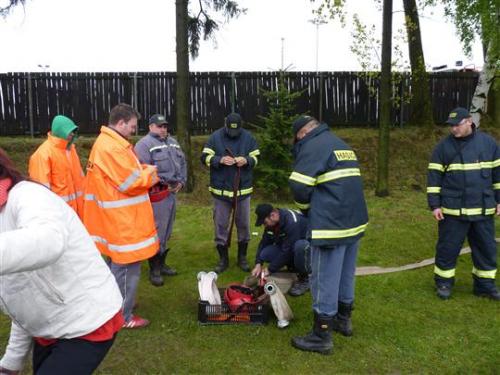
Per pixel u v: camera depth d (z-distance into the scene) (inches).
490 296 186.1
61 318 79.6
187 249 249.1
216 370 135.8
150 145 197.9
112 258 148.2
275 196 352.8
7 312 80.2
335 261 141.5
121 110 148.6
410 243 256.1
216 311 162.1
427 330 160.2
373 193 374.3
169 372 134.7
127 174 143.2
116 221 145.7
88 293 81.1
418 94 464.1
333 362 140.3
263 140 344.5
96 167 145.4
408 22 386.3
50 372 78.7
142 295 188.9
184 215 312.8
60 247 67.5
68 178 186.9
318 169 136.7
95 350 82.4
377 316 170.7
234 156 213.2
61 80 423.5
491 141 183.5
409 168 417.1
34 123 424.8
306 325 162.6
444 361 141.3
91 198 150.2
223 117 448.1
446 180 185.0
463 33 326.3
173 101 441.4
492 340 153.4
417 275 211.9
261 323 162.6
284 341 152.0
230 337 154.5
